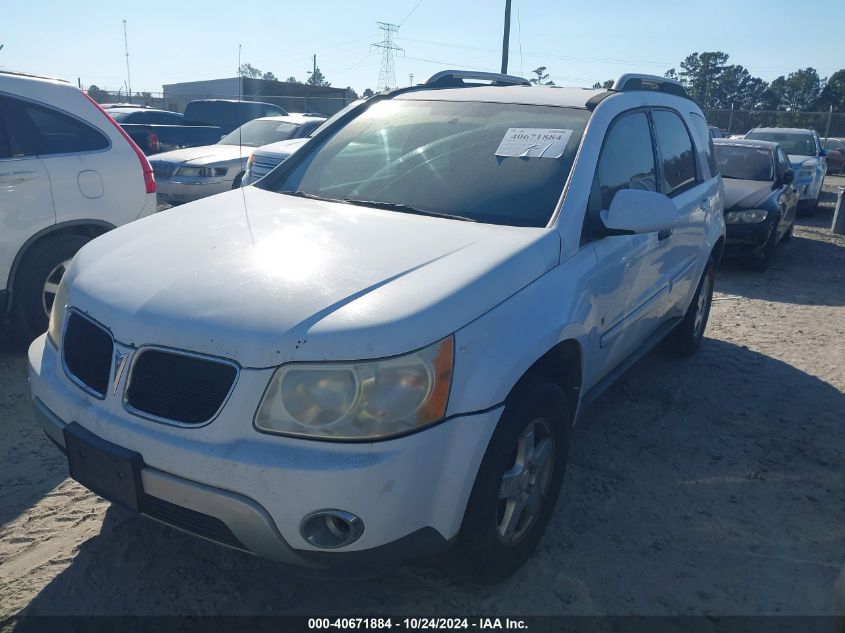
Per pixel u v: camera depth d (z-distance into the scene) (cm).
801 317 699
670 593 290
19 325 489
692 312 530
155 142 1371
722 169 1007
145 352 239
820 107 7106
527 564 303
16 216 466
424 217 321
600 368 355
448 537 244
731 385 510
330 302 237
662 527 334
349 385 221
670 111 462
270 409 222
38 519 320
